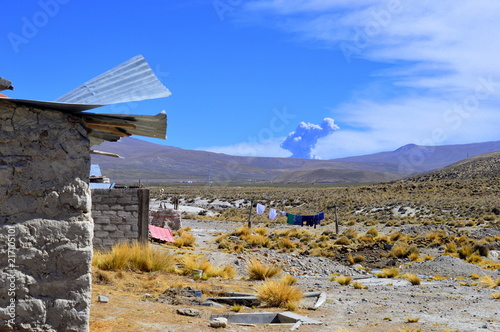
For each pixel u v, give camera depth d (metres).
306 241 39.84
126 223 21.55
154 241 29.50
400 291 18.81
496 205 67.56
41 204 7.43
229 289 16.36
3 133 7.32
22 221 7.32
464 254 31.12
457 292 18.56
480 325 12.20
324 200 89.19
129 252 18.62
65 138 7.62
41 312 7.33
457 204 71.88
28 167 7.39
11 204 7.29
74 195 7.58
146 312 11.48
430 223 54.31
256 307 13.83
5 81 7.10
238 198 95.94
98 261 17.53
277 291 14.14
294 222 45.56
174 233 36.19
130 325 9.98
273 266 23.78
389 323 12.40
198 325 10.69
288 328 11.25
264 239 35.59
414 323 12.40
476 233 42.81
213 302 13.73
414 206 72.06
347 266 29.48
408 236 40.03
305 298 16.30
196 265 20.39
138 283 15.57
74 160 7.64
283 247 35.41
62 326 7.44
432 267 26.03
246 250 31.14
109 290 13.93
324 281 22.00
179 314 11.76
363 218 65.50
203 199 93.75
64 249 7.48
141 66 8.40
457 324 12.34
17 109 7.40
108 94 7.84
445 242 36.62
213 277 20.08
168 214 38.72
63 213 7.54
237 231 40.44
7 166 7.30
